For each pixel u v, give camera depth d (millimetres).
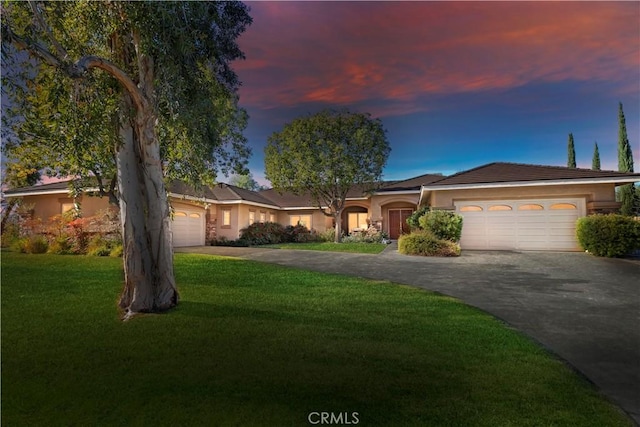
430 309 6230
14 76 5605
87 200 17219
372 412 2951
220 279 9078
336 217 22406
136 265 6031
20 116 5891
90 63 5047
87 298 6961
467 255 13125
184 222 19016
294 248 17656
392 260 12273
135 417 2891
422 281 8781
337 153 20125
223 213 22281
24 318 5676
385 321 5562
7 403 3133
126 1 5133
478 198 14977
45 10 5699
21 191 18094
